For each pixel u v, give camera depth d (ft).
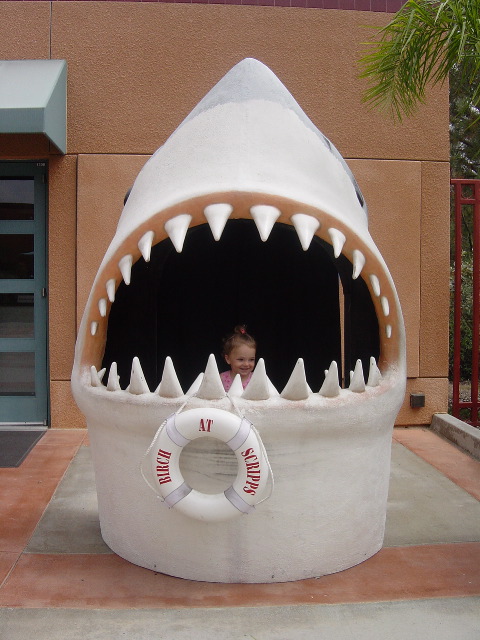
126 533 10.06
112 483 10.07
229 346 11.59
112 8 20.22
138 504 9.70
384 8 20.92
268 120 9.61
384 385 9.95
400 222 20.83
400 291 20.86
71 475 15.51
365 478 9.82
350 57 20.71
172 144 10.05
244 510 8.61
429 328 21.20
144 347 12.77
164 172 9.66
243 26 20.51
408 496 14.11
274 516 9.15
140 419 9.14
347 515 9.71
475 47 12.76
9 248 20.94
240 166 8.96
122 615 8.61
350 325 12.45
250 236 14.88
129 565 10.09
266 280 15.19
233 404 8.71
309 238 8.52
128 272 9.12
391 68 14.20
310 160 9.52
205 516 8.68
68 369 20.43
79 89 20.21
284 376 15.30
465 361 35.50
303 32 20.62
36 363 20.94
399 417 21.21
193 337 15.37
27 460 16.89
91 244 20.15
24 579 9.68
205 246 14.92
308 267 14.78
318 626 8.39
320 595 9.14
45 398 20.98
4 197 20.84
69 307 20.38
